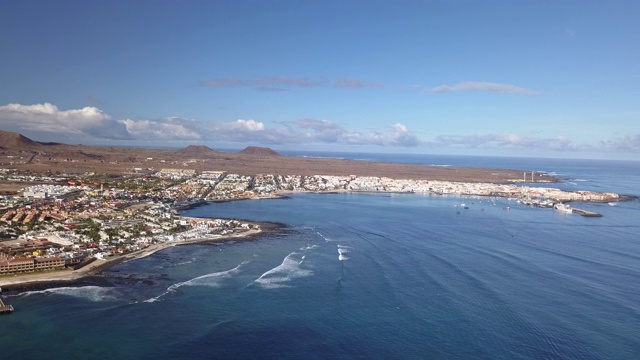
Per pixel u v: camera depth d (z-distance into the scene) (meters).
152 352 120.06
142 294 159.38
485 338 131.00
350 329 135.62
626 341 130.38
